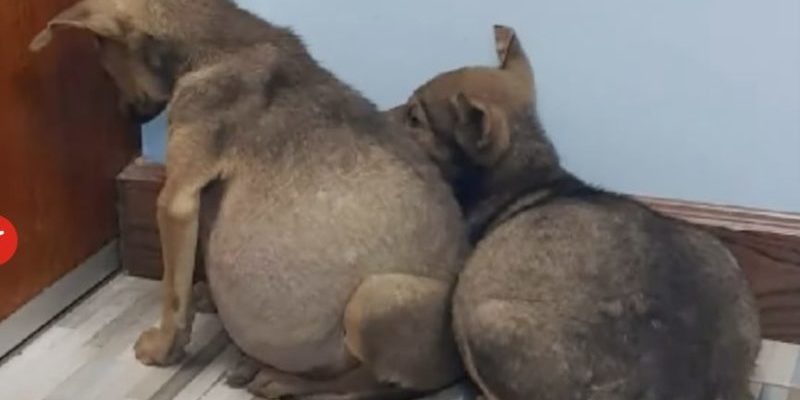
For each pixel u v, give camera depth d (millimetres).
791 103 2178
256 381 2117
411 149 2080
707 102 2213
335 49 2324
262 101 2047
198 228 2090
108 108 2373
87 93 2318
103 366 2189
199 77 2062
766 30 2148
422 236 2025
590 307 1906
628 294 1906
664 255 1940
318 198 2000
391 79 2322
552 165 2135
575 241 1959
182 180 2047
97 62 2326
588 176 2305
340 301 2000
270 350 2082
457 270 2045
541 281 1938
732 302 1946
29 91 2184
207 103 2049
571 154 2299
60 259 2314
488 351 1943
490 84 2129
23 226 2213
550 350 1905
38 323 2277
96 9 2064
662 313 1897
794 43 2143
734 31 2162
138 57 2086
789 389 2139
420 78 2311
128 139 2432
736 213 2246
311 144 2023
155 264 2445
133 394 2119
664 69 2211
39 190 2238
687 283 1924
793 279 2238
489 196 2133
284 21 2320
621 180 2295
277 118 2037
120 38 2070
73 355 2219
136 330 2291
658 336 1890
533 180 2113
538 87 2270
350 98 2088
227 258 2045
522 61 2184
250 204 2025
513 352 1926
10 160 2162
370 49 2312
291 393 2094
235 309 2066
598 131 2273
